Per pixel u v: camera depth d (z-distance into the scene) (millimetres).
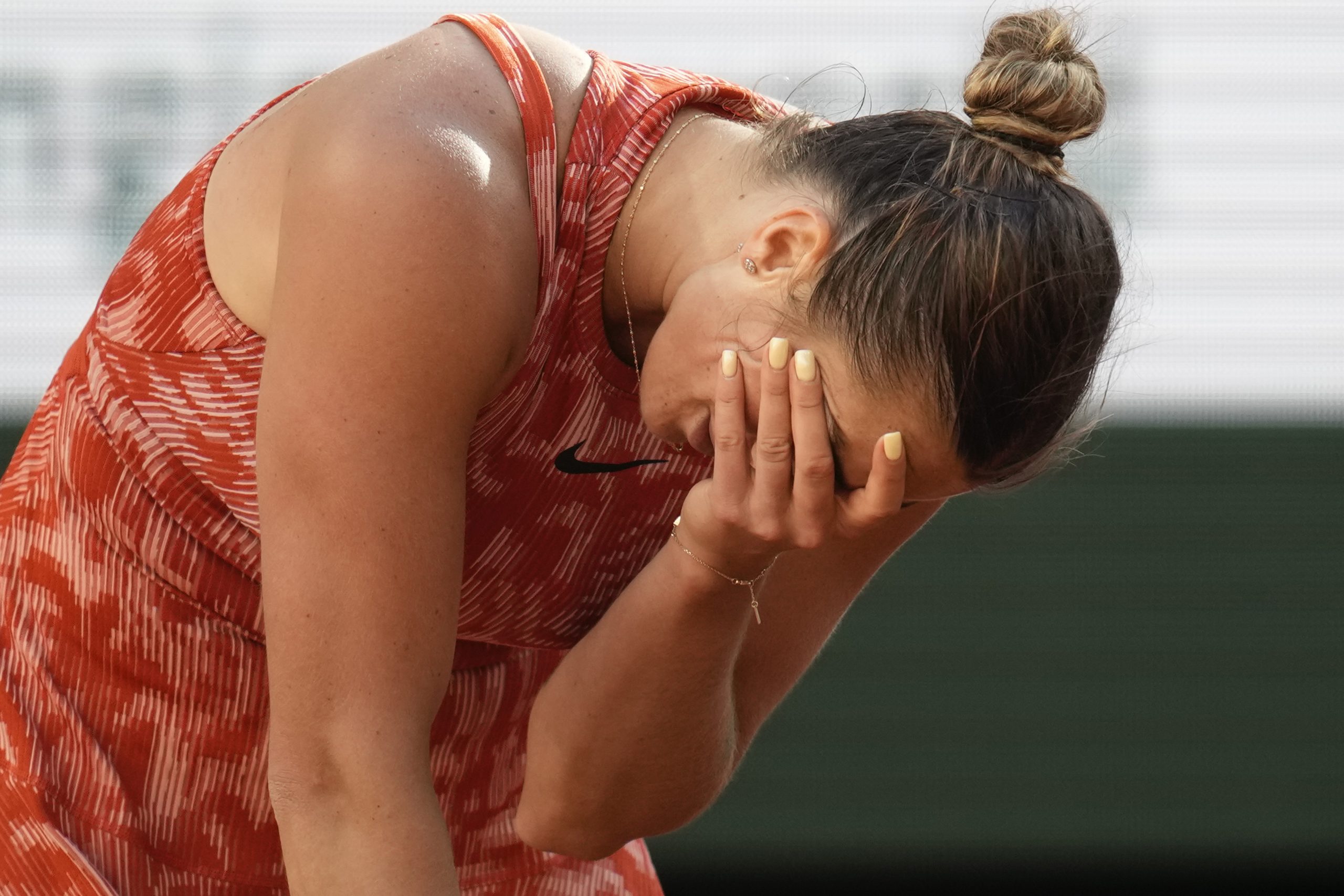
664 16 13578
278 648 4781
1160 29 13969
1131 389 14719
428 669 4867
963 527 15242
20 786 5777
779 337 4938
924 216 4723
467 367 4762
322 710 4762
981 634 15258
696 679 6047
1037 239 4711
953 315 4664
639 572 6320
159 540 5848
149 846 6023
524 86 5059
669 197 5328
